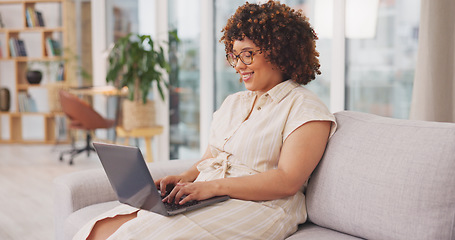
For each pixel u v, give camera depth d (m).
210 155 1.84
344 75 3.13
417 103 2.27
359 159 1.44
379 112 3.02
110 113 6.15
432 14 2.18
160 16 4.69
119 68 4.57
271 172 1.46
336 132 1.57
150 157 4.59
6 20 6.86
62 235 1.95
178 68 4.58
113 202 1.96
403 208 1.29
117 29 5.66
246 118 1.67
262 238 1.43
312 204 1.55
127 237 1.36
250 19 1.56
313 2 3.27
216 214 1.40
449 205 1.24
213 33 4.20
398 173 1.32
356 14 3.05
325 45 3.24
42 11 6.77
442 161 1.26
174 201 1.46
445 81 2.20
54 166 5.07
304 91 1.58
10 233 2.91
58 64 6.52
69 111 5.01
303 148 1.47
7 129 6.96
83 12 6.42
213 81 4.25
